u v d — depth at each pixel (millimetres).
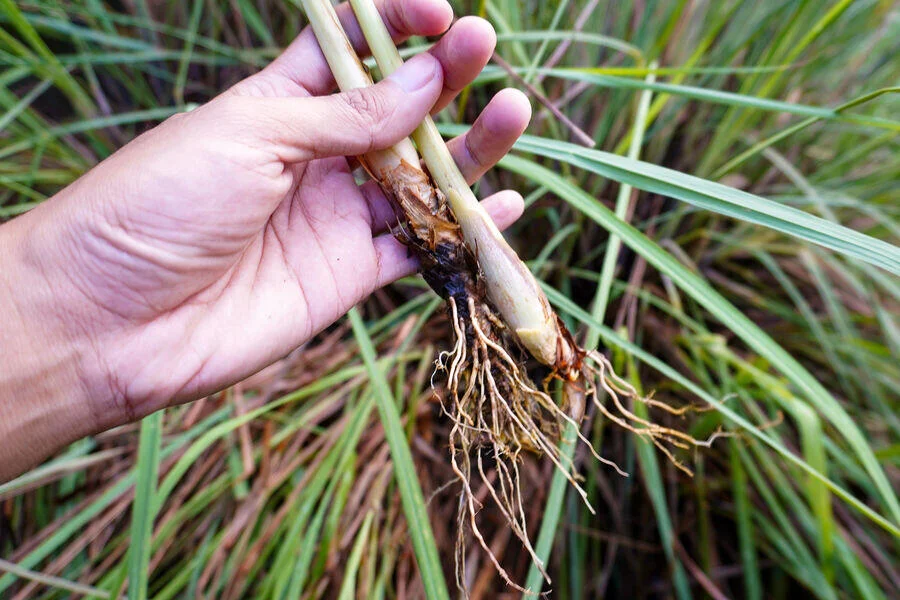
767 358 225
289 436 323
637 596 324
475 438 235
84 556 307
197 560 285
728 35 363
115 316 204
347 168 258
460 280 234
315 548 302
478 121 245
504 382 239
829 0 345
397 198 233
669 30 301
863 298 366
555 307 346
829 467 318
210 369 222
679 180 211
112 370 209
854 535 310
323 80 245
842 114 223
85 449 317
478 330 226
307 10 225
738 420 224
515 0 335
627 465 323
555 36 288
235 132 196
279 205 244
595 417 336
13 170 381
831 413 229
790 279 370
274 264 239
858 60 391
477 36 224
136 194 191
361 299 257
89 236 193
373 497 295
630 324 325
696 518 327
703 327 339
